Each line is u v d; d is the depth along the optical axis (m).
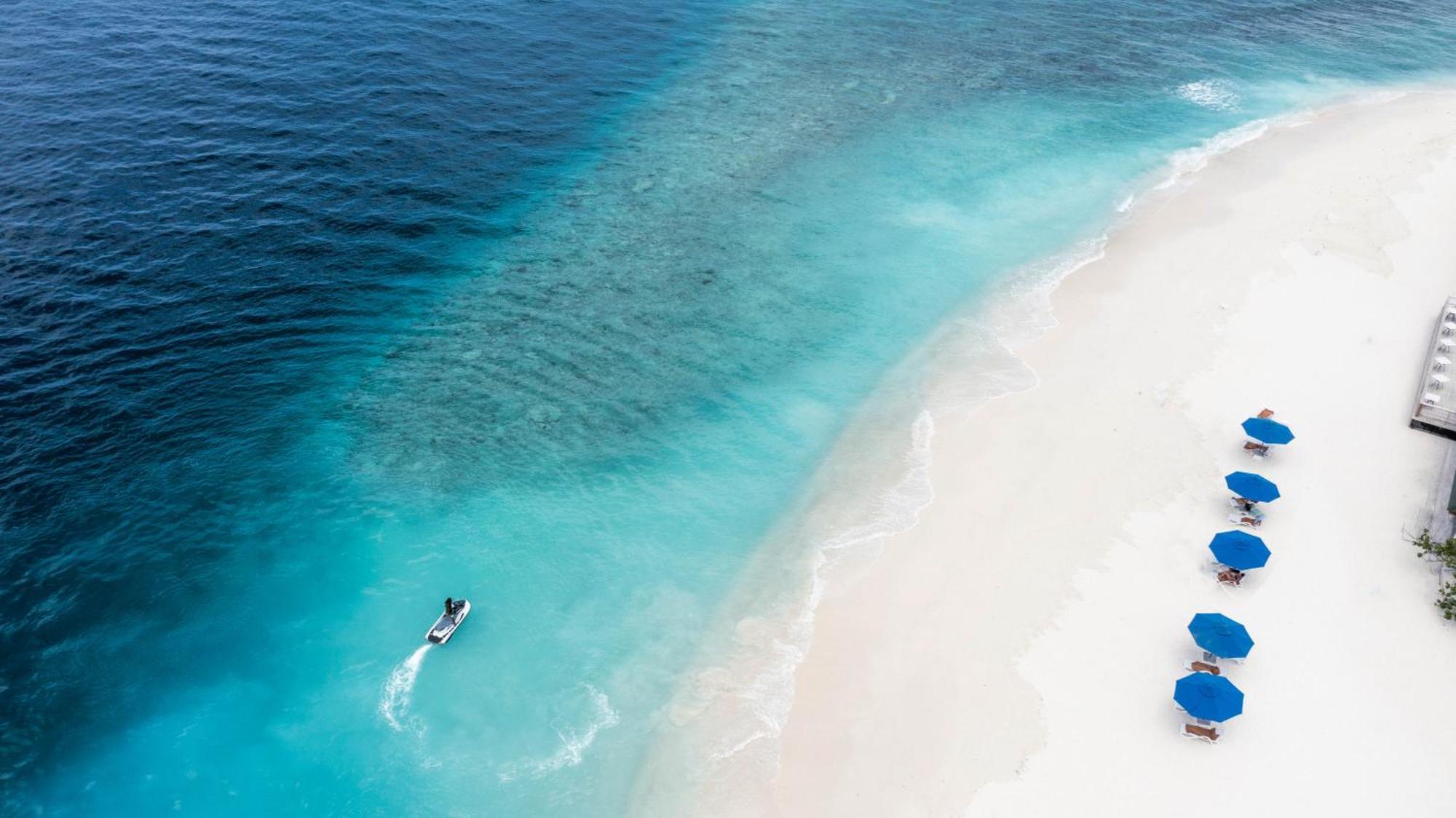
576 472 43.44
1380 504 40.53
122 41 76.44
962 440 44.72
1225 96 80.88
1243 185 66.06
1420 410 44.12
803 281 56.50
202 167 61.84
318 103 70.88
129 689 33.94
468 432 45.38
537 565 39.09
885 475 43.06
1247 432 42.31
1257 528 39.41
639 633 36.38
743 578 38.50
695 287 55.78
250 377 47.41
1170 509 40.53
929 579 37.84
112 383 45.84
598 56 84.12
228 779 31.48
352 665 35.09
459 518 41.06
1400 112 77.62
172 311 50.53
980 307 54.19
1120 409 46.09
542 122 72.62
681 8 96.12
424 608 37.31
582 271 56.91
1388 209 62.34
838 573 38.41
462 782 31.50
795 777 31.27
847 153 70.56
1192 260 57.59
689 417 46.66
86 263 52.66
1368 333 50.81
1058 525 39.97
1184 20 98.12
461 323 52.34
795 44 89.56
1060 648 34.94
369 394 47.31
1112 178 67.44
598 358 50.25
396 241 58.16
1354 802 30.12
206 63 74.44
